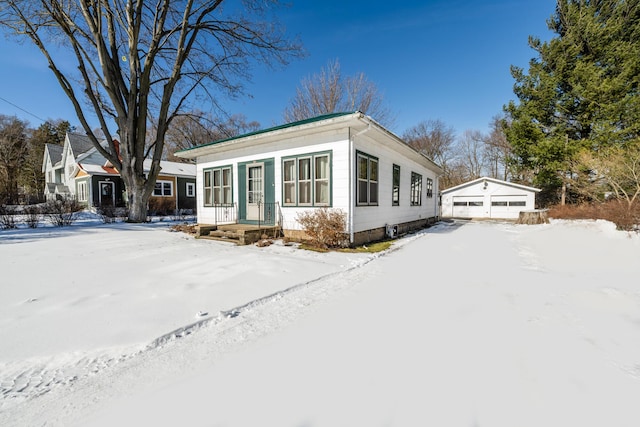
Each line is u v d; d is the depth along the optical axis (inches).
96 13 479.8
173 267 192.4
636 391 68.4
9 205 684.1
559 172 631.2
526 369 77.8
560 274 181.5
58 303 126.0
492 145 1282.0
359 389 69.8
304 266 197.5
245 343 94.3
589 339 95.3
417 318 113.0
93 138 511.2
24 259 217.2
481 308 123.1
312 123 275.0
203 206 438.9
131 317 111.7
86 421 60.1
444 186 1341.0
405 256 243.6
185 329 103.3
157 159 546.3
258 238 308.0
